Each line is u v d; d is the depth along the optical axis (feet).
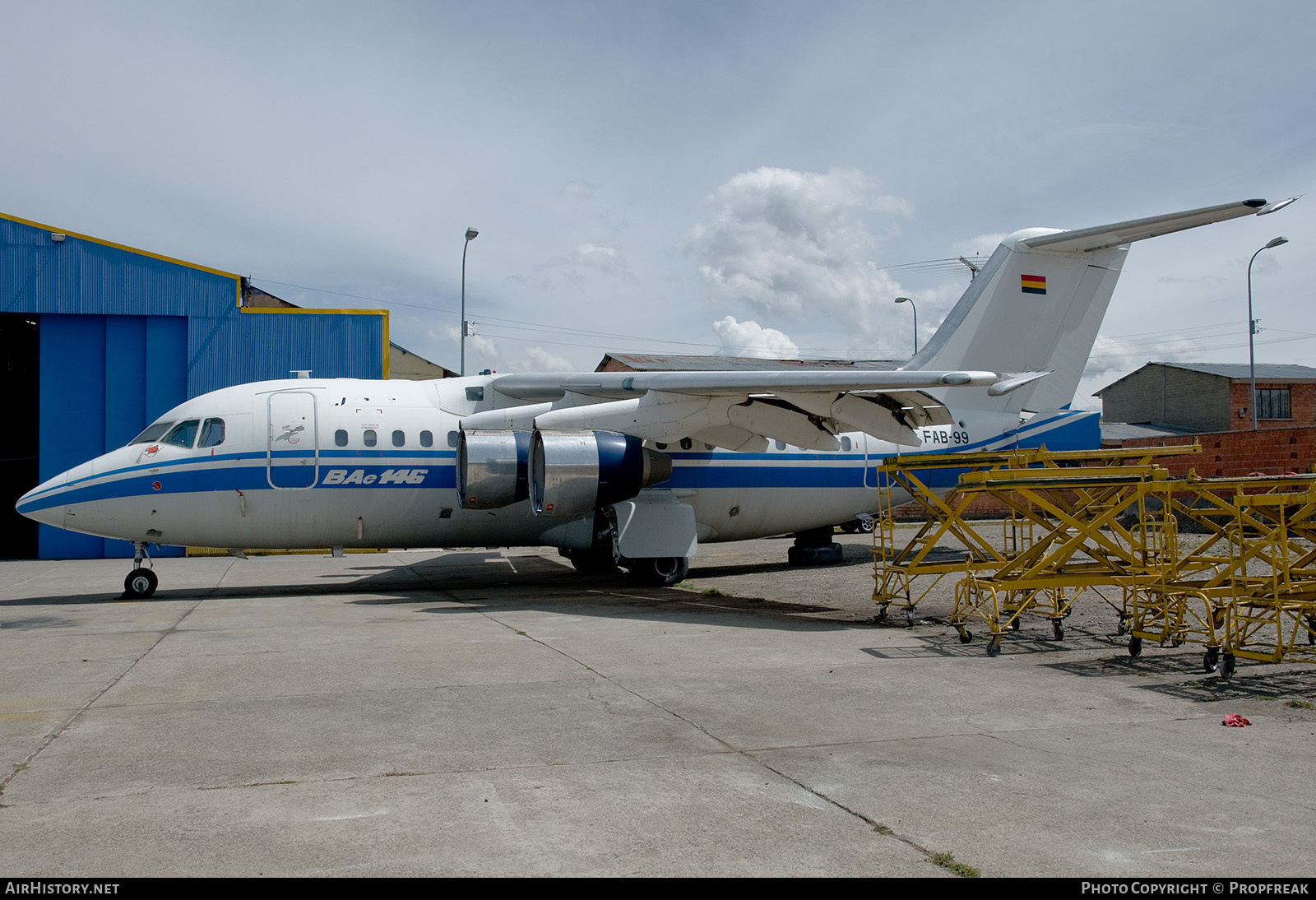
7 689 20.08
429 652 24.94
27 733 16.29
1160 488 26.86
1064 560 27.14
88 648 25.50
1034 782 13.67
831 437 40.19
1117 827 11.82
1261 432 63.36
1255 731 16.90
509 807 12.45
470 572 54.70
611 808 12.44
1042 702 19.29
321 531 40.52
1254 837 11.50
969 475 28.60
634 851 10.91
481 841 11.21
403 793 13.03
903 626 30.91
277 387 40.73
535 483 38.63
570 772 14.06
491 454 38.19
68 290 67.36
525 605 36.32
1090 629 29.89
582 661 23.56
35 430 93.30
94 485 37.88
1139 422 141.38
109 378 68.74
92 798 12.74
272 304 79.56
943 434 46.34
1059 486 27.58
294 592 42.09
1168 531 26.68
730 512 45.85
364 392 41.63
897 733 16.58
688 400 38.78
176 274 69.46
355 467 39.86
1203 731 16.90
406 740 15.85
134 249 68.74
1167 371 136.36
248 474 38.70
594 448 38.04
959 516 30.94
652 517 41.34
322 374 71.77
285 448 39.11
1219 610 24.57
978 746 15.72
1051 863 10.59
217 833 11.44
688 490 44.27
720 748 15.48
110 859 10.57
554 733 16.39
